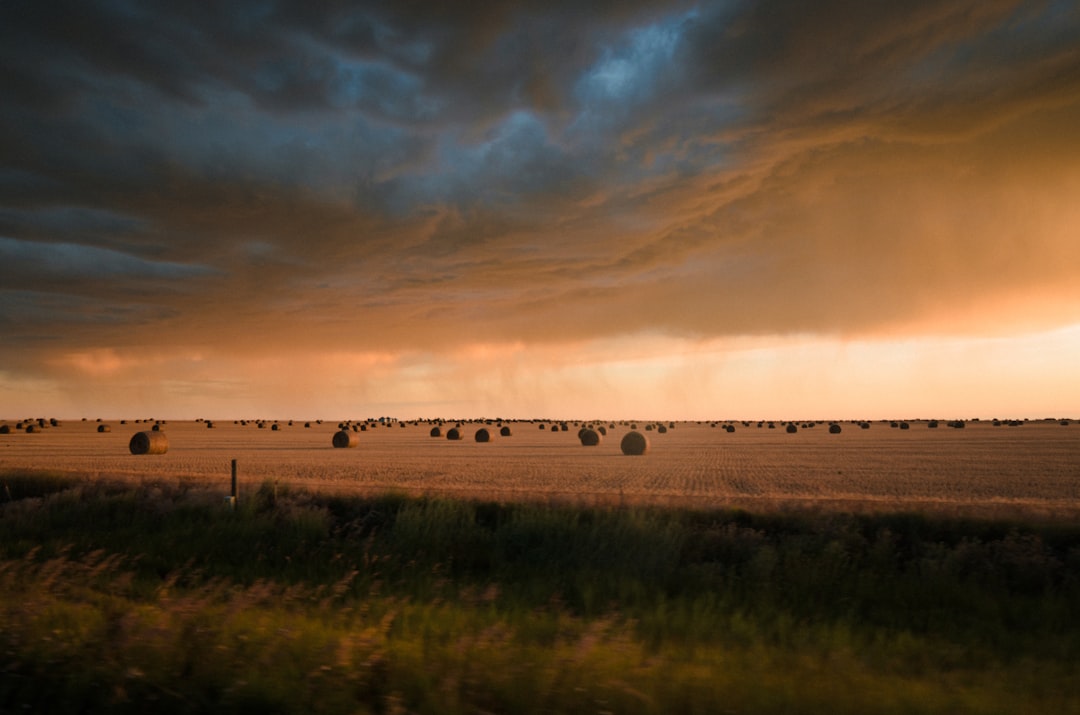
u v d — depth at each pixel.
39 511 17.34
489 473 32.66
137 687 5.23
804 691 5.14
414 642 6.15
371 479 28.69
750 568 11.63
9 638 6.02
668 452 52.78
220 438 89.19
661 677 5.32
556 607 8.62
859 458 44.41
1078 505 17.31
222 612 6.80
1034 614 9.20
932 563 11.27
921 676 6.10
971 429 114.62
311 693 5.00
